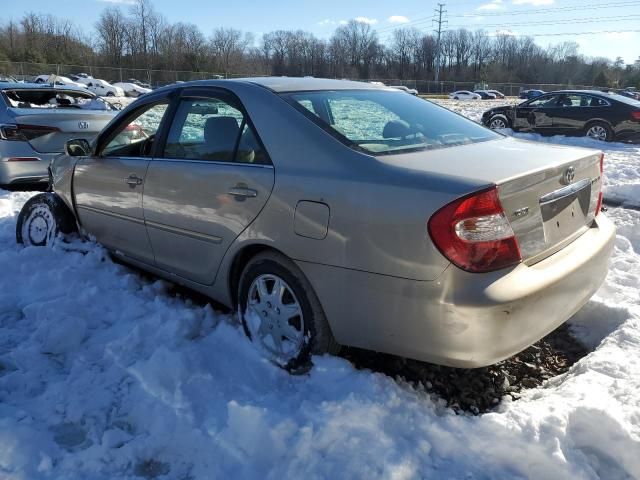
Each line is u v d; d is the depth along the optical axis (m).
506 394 2.93
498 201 2.41
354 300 2.66
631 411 2.50
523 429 2.42
